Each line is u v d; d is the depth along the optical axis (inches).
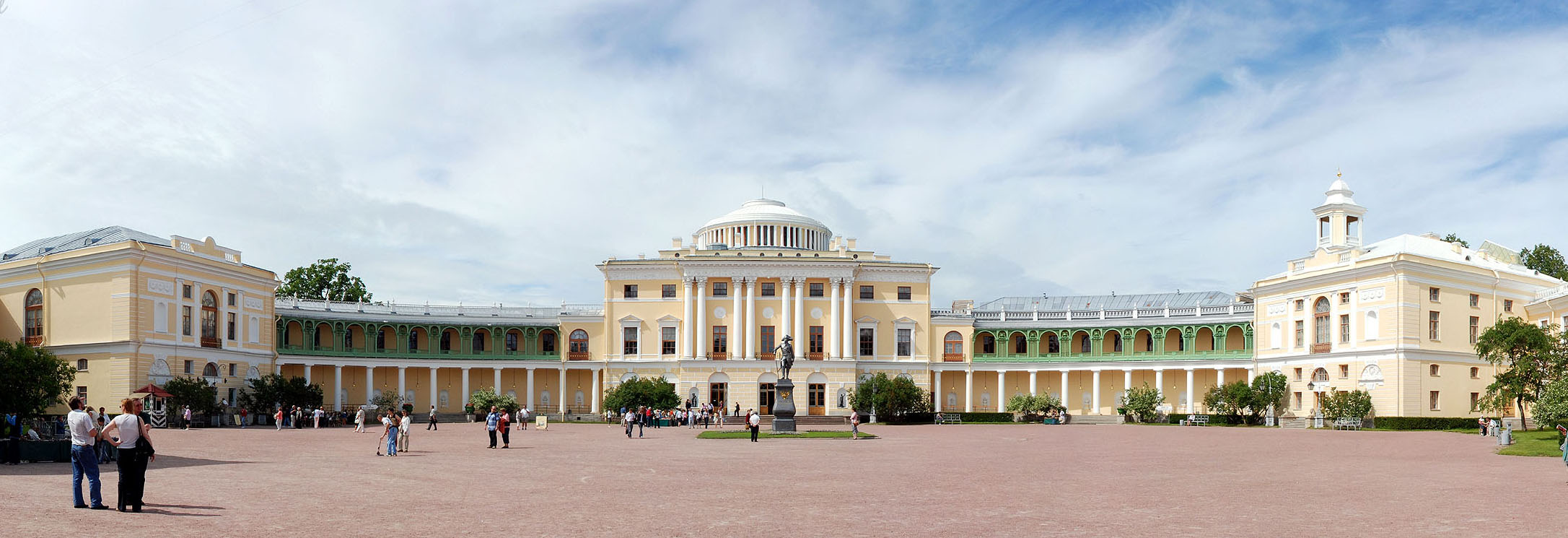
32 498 1010.1
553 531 863.1
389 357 4244.6
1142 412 4092.0
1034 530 885.2
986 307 5290.4
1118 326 4443.9
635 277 4485.7
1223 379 4148.6
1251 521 944.3
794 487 1251.2
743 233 4960.6
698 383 4357.8
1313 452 1980.8
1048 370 4493.1
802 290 4436.5
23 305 3198.8
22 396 2106.3
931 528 896.3
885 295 4530.0
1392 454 1895.9
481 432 2864.2
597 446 2169.0
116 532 810.8
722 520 938.1
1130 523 929.5
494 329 4475.9
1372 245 4050.2
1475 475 1412.4
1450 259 3602.4
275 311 3976.4
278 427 3105.3
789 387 2812.5
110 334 3004.4
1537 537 843.4
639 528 885.2
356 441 2240.4
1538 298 3582.7
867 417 4163.4
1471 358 3464.6
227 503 1019.9
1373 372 3358.8
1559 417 2178.9
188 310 3216.0
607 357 4451.3
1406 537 848.9
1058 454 1953.7
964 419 4269.2
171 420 2982.3
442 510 992.9
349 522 898.7
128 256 2987.2
